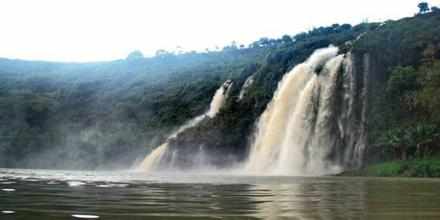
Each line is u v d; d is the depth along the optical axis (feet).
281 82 211.82
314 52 213.46
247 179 91.61
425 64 188.75
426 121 173.68
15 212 26.73
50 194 40.24
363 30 265.95
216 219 24.48
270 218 25.22
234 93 259.39
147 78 393.91
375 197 41.22
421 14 216.54
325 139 185.57
